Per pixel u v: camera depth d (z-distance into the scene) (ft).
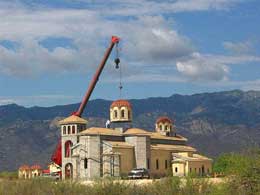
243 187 261.85
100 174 565.94
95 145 570.46
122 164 568.82
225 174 277.23
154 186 319.68
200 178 311.27
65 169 602.03
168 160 615.98
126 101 630.33
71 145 615.57
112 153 562.66
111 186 327.88
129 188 327.26
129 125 621.72
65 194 341.41
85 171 573.33
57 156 638.53
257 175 259.80
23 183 360.28
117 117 622.95
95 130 580.30
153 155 597.52
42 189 349.00
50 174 629.92
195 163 604.90
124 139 592.19
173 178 311.68
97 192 328.70
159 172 599.57
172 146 636.07
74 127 619.26
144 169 536.42
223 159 514.68
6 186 359.05
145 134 588.50
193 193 296.10
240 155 267.39
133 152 583.58
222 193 266.36
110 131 590.14
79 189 342.23
